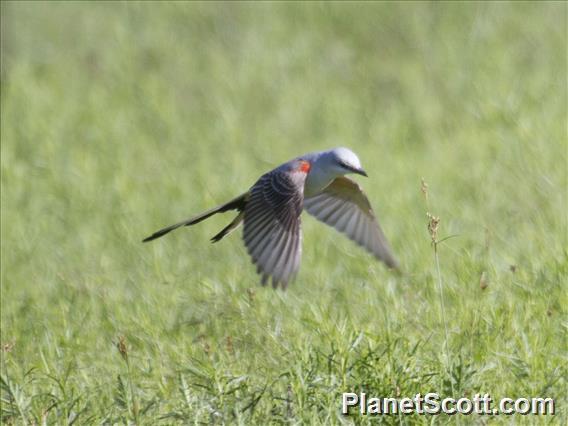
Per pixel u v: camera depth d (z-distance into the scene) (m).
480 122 21.41
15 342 13.06
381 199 17.75
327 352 11.49
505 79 22.84
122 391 10.59
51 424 10.53
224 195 19.00
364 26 26.34
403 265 14.76
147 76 25.00
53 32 26.59
